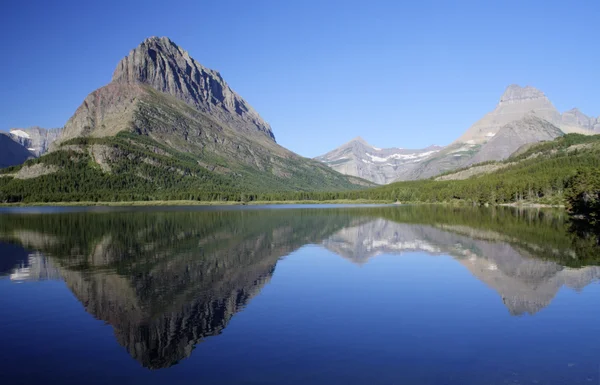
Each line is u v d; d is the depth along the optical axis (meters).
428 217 153.00
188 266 59.62
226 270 56.94
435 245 79.81
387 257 67.50
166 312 38.25
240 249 75.94
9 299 43.00
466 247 77.00
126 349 30.05
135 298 42.91
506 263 61.12
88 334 33.03
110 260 64.44
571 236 89.50
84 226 121.69
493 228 108.75
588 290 45.69
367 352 29.16
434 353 29.00
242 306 40.00
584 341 31.22
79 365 27.61
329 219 148.75
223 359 28.16
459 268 58.03
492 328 33.97
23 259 65.38
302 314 37.53
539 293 44.72
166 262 62.66
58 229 112.50
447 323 35.22
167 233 102.00
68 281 50.53
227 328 34.00
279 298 42.84
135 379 25.58
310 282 49.94
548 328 34.03
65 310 39.19
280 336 32.12
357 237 93.62
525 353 29.06
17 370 26.98
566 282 49.31
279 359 28.03
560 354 28.89
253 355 28.72
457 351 29.39
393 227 115.75
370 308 39.34
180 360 28.05
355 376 25.69
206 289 46.53
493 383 24.83
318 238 92.06
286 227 118.06
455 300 42.12
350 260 64.75
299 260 64.81
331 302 41.34
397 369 26.58
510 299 42.47
